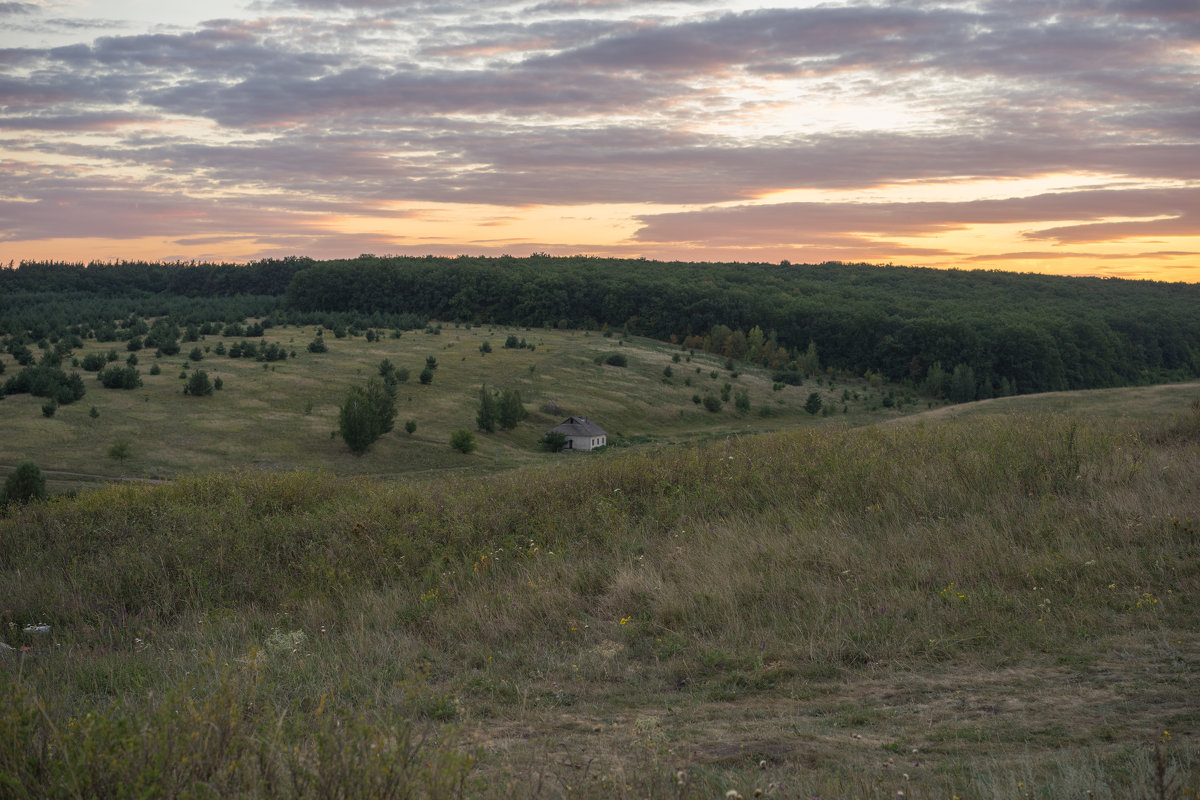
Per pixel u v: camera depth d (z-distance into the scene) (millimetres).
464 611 7660
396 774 3285
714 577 7848
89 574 9469
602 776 4008
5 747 3377
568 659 6434
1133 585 7035
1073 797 3588
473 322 182125
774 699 5422
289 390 95250
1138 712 4730
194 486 13992
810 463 12188
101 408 79688
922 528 9008
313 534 10758
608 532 10117
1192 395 42906
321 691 5395
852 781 3918
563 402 107250
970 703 5105
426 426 88250
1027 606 6754
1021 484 10477
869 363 149250
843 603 7090
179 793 3129
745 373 141625
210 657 6125
